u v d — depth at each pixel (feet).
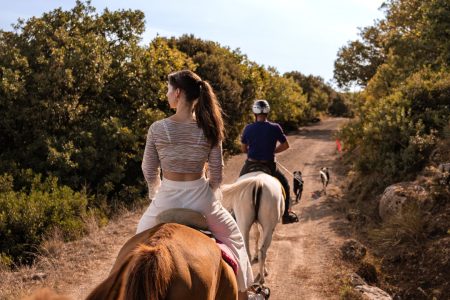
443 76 49.42
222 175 12.11
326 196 47.70
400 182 38.24
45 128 49.42
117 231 33.45
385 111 45.42
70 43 52.34
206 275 9.67
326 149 88.07
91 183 49.80
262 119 23.22
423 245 27.86
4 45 51.19
